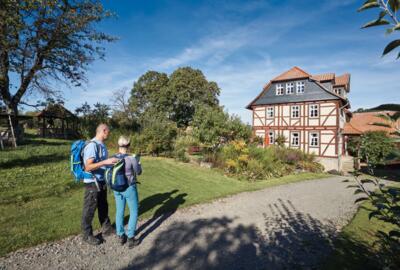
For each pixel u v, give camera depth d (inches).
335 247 167.5
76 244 161.2
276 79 1027.3
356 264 143.6
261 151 557.6
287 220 224.1
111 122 992.9
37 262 138.7
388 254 90.3
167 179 371.2
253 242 174.6
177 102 1595.7
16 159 434.9
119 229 163.0
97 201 163.5
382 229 203.2
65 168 386.6
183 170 454.3
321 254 157.3
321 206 279.1
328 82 957.8
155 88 1768.0
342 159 856.9
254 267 141.3
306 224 215.0
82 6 690.2
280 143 952.9
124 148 165.0
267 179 452.4
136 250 157.5
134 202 159.8
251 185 380.8
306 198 316.8
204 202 271.3
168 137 625.9
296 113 982.4
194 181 373.1
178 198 276.5
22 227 177.5
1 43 532.4
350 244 172.6
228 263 145.0
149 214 223.6
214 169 482.0
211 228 197.9
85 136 916.6
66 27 645.9
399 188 69.5
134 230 160.4
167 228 194.9
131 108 1547.7
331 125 890.1
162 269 136.6
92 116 1114.7
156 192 296.4
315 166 627.5
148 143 609.0
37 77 672.4
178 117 1664.6
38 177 321.4
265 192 341.1
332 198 322.3
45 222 187.8
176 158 561.9
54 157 484.7
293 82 992.9
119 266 138.3
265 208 260.8
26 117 839.1
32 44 634.2
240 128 575.8
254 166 464.8
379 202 69.3
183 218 219.0
